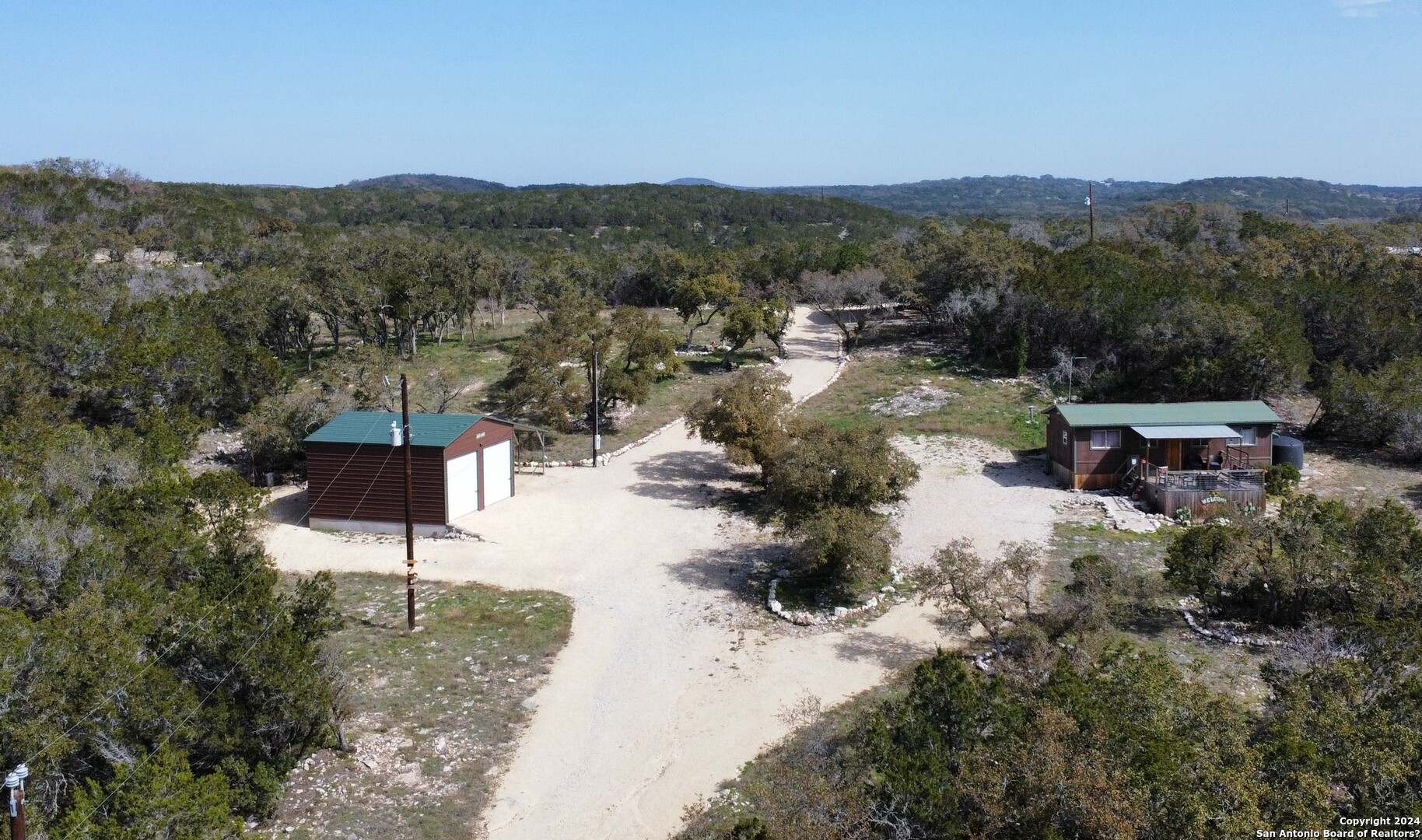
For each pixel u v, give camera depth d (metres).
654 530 36.41
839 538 28.47
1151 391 51.41
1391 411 41.34
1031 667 21.19
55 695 17.08
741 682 24.50
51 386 40.69
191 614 19.53
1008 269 61.72
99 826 14.48
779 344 66.31
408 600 27.73
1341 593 25.00
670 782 20.17
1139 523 34.97
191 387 44.09
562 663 25.94
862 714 21.14
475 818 19.09
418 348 65.81
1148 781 13.84
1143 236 89.69
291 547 34.94
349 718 22.53
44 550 22.58
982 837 13.90
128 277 61.38
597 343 55.72
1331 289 53.31
